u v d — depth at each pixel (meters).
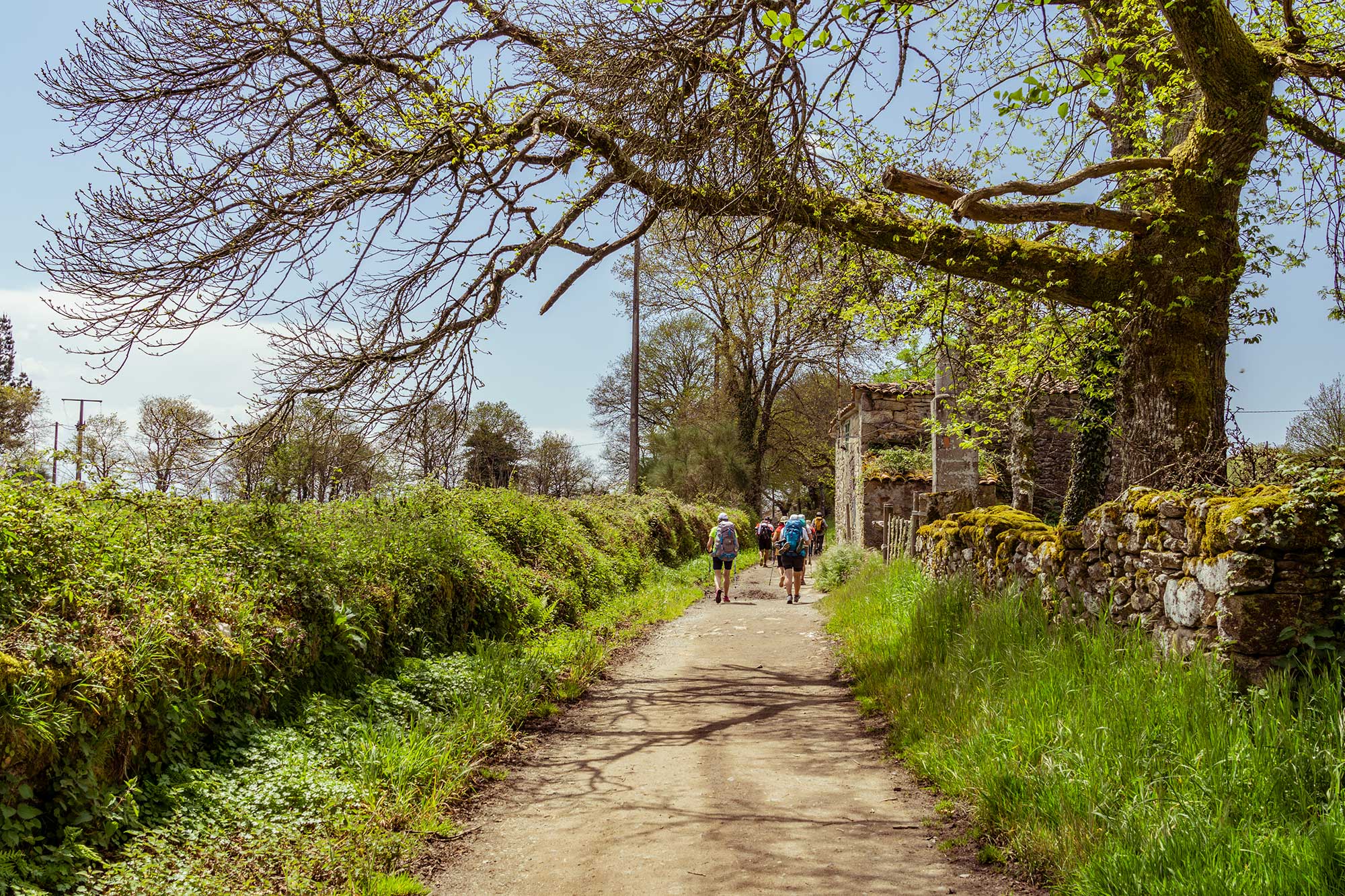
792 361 32.81
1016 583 7.77
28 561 4.54
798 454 46.81
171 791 4.39
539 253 8.55
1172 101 9.12
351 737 5.75
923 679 6.96
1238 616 4.55
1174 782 4.00
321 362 8.24
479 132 8.13
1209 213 8.22
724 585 16.98
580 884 4.09
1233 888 3.10
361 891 3.97
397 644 7.62
